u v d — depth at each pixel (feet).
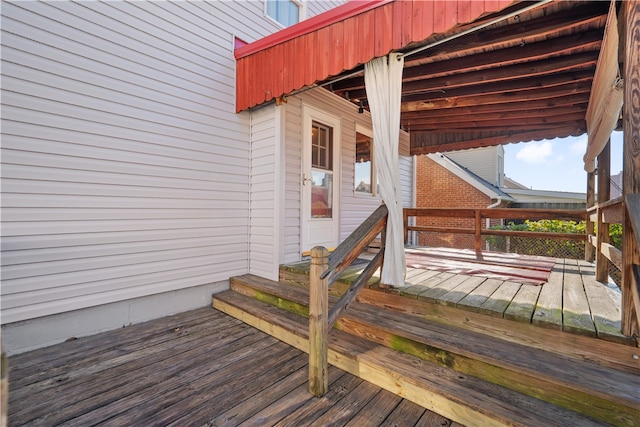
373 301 8.70
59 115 8.29
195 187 11.29
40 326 8.13
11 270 7.64
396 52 7.94
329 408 5.95
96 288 9.06
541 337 6.10
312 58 9.26
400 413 5.81
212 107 11.73
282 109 11.91
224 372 7.21
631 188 5.32
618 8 6.16
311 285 6.41
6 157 7.52
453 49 8.39
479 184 33.19
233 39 12.49
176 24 10.72
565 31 8.07
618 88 6.79
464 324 7.10
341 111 15.30
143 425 5.45
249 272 13.04
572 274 10.16
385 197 8.21
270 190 12.14
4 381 2.53
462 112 13.93
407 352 7.05
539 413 5.09
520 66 9.66
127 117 9.57
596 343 5.57
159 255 10.40
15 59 7.60
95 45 8.90
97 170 9.00
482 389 5.74
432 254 14.69
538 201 36.14
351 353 7.09
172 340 8.84
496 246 27.71
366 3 7.93
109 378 6.85
